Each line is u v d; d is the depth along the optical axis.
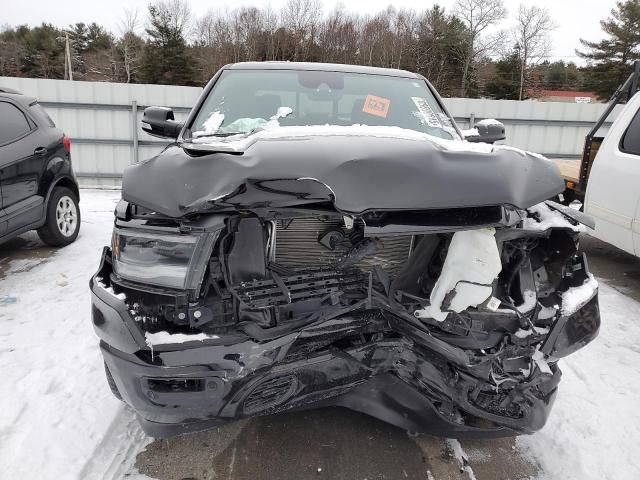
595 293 2.39
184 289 1.91
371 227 1.89
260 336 1.93
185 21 47.19
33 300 4.29
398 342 2.14
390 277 2.35
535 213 2.42
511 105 11.52
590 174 5.18
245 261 2.05
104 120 10.74
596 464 2.41
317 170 1.86
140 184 2.02
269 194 1.80
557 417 2.78
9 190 4.95
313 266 2.26
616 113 11.71
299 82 3.53
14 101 5.36
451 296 2.13
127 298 2.03
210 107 3.30
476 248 2.11
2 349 3.38
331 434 2.57
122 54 48.03
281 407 2.06
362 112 3.36
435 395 2.19
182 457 2.37
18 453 2.33
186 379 1.89
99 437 2.46
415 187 1.89
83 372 3.09
